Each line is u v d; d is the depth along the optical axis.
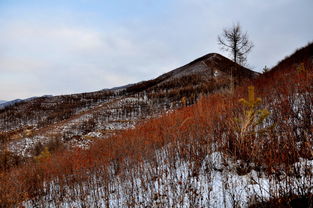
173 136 5.04
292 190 2.27
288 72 9.16
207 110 5.80
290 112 3.91
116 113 33.19
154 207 3.25
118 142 7.12
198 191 3.17
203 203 2.90
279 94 5.53
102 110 37.62
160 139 5.59
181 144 4.57
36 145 15.73
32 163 8.74
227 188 2.90
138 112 30.53
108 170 5.37
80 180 4.84
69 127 28.77
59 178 5.55
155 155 4.62
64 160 7.03
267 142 3.07
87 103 60.03
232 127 3.77
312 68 7.48
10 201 4.66
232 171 3.27
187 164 3.97
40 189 5.37
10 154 11.93
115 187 4.45
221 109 5.44
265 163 2.75
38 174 6.17
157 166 4.21
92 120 31.06
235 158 3.29
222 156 3.62
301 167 2.48
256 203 2.38
